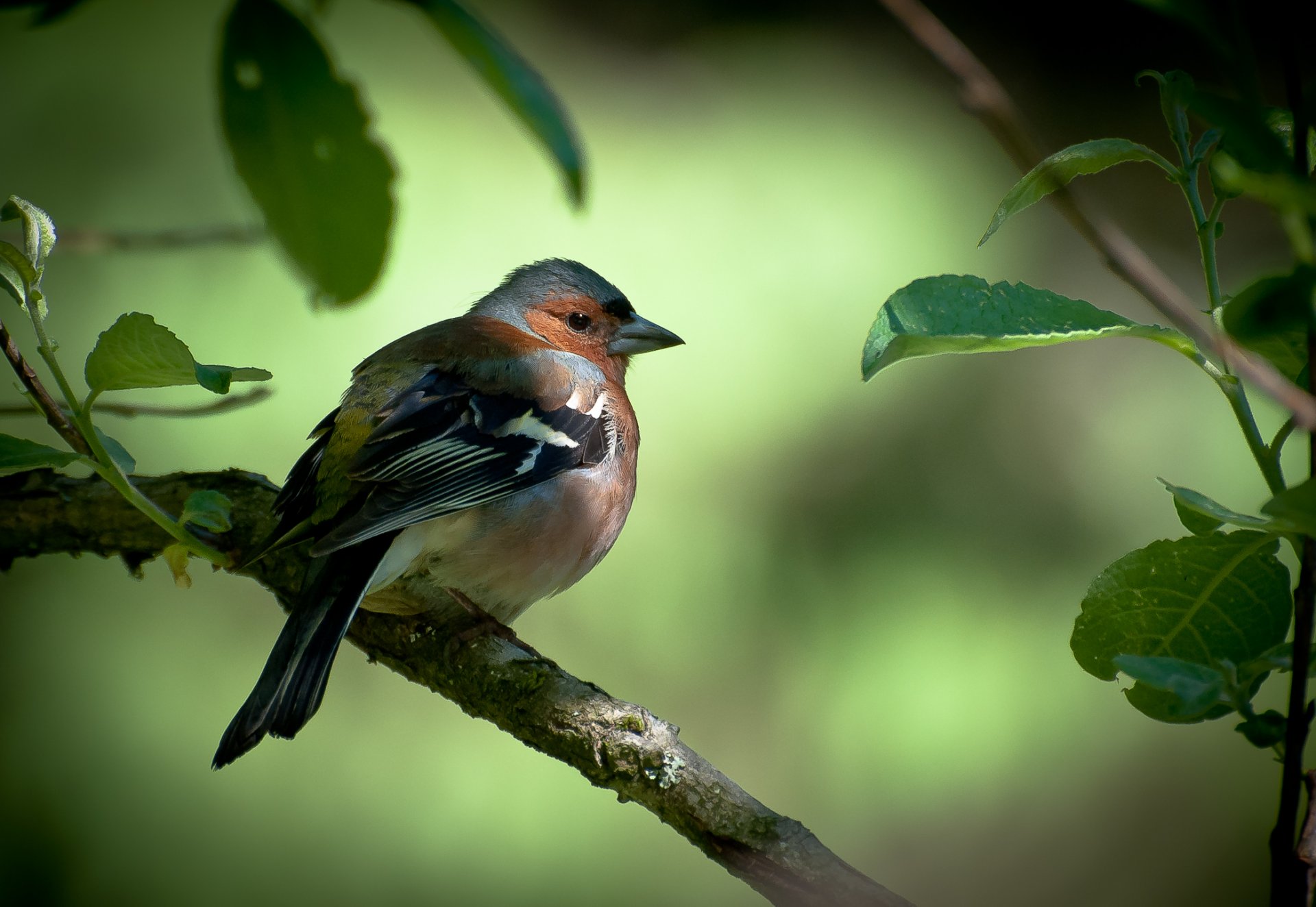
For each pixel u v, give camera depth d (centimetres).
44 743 940
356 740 964
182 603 988
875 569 1084
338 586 595
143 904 905
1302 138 226
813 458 1106
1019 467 1164
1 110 1075
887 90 1410
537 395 721
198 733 956
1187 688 281
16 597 969
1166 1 217
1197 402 1186
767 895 475
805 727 1019
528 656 588
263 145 252
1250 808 1037
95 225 1035
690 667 1027
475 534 679
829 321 1158
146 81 1097
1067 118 1650
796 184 1235
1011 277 1301
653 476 1074
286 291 1028
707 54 1440
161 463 981
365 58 1141
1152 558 346
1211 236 304
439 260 1085
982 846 1021
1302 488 234
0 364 984
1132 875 1012
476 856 939
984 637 1063
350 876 927
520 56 225
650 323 883
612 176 1210
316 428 722
